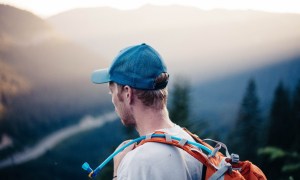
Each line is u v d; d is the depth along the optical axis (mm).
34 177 63094
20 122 98750
